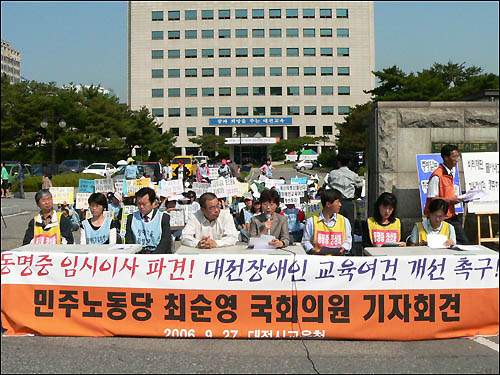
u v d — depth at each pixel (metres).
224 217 6.57
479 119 10.27
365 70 90.62
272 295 5.84
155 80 91.44
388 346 5.68
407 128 10.29
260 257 5.84
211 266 5.86
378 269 5.80
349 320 5.81
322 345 5.71
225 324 5.87
